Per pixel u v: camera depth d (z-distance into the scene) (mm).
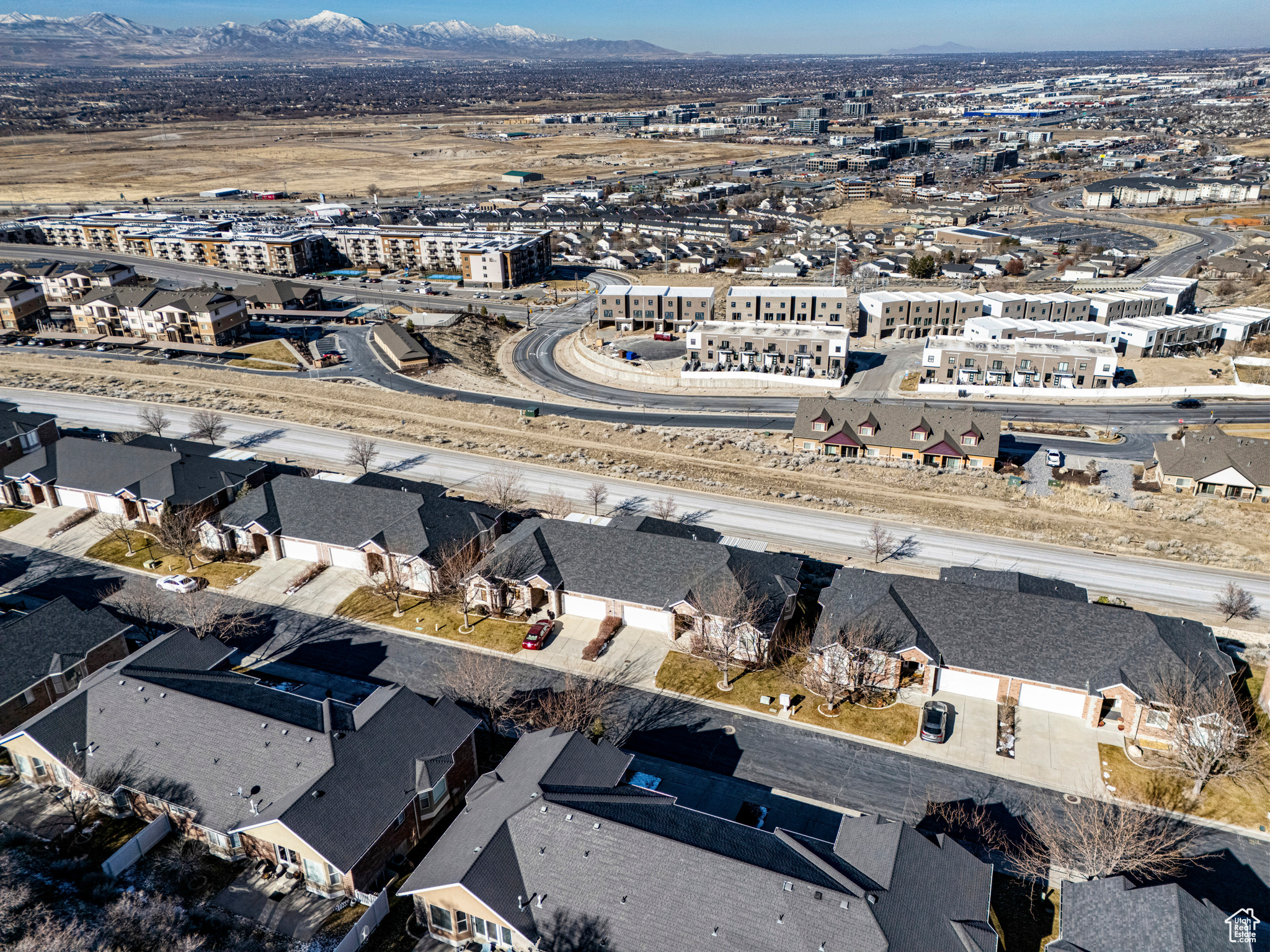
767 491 100188
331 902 46281
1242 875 47969
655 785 55188
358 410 129500
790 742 59656
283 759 49562
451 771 53344
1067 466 108438
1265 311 167000
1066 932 41219
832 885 41094
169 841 50188
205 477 92000
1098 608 62281
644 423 128250
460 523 82500
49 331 169750
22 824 52062
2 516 93375
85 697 55188
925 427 108438
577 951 40312
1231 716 54531
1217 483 98062
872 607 65125
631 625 73000
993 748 58406
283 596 77938
